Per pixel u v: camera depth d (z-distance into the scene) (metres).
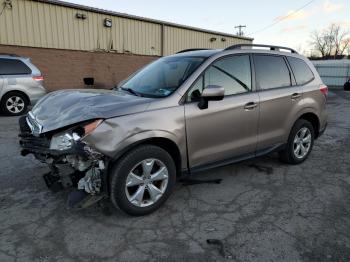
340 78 36.19
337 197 3.95
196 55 4.14
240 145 4.16
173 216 3.41
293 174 4.72
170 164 3.48
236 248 2.85
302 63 5.18
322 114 5.36
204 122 3.68
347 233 3.12
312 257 2.73
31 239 2.94
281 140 4.75
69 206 3.13
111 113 3.09
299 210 3.59
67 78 16.31
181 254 2.76
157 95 3.61
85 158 3.05
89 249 2.81
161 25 20.30
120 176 3.14
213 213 3.49
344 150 6.11
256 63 4.43
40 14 14.79
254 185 4.28
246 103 4.11
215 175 4.62
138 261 2.66
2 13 13.61
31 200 3.70
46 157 3.31
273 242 2.95
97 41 17.25
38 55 15.01
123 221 3.29
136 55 19.30
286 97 4.66
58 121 3.15
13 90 9.61
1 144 6.08
